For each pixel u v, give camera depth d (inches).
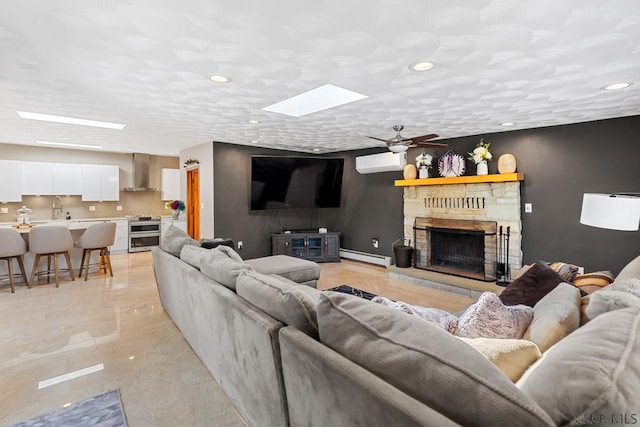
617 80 105.7
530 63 92.5
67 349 105.1
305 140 221.3
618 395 25.0
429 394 33.4
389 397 33.4
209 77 104.0
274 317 58.2
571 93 118.2
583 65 93.7
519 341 41.1
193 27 73.4
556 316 53.2
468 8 65.6
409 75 102.1
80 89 115.1
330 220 281.6
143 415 74.1
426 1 63.2
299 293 55.2
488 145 184.2
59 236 175.9
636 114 144.5
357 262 257.3
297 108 153.1
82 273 203.6
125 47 83.3
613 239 151.1
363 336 42.4
